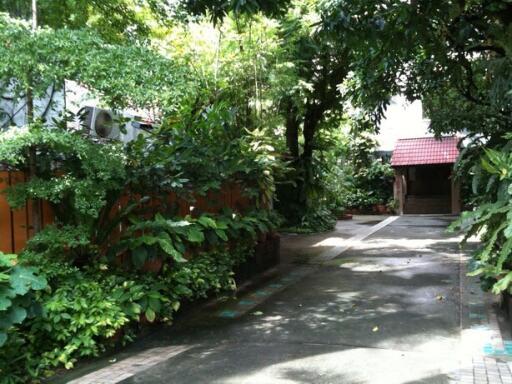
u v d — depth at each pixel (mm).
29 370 4160
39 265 4660
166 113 6023
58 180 4691
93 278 5160
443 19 7262
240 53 10242
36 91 4418
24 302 3982
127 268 5699
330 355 4738
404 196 24188
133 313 4973
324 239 13773
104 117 6625
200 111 7754
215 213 7848
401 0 6789
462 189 22078
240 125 9805
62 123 4961
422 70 9727
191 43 9680
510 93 5859
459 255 10336
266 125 10102
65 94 5234
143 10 6242
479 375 4234
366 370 4359
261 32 10312
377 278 8258
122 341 5020
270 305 6719
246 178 8273
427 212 23516
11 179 4945
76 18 5602
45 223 5234
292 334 5426
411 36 7109
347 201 23875
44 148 4938
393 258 10195
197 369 4465
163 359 4742
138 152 5953
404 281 7965
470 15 7762
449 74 9328
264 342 5180
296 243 13070
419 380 4133
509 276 4555
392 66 8914
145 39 5539
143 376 4328
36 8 4938
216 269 6988
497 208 4910
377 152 25203
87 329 4551
